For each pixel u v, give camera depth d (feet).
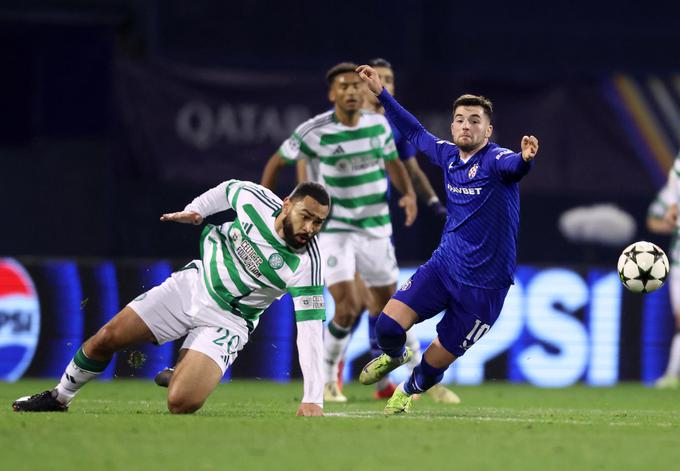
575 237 191.11
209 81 180.04
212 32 186.19
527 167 83.82
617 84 192.95
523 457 63.26
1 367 144.15
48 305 145.59
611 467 60.34
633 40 195.52
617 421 87.45
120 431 71.36
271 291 83.56
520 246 189.47
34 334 145.07
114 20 185.78
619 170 190.90
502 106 188.65
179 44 185.16
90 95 190.39
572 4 196.75
